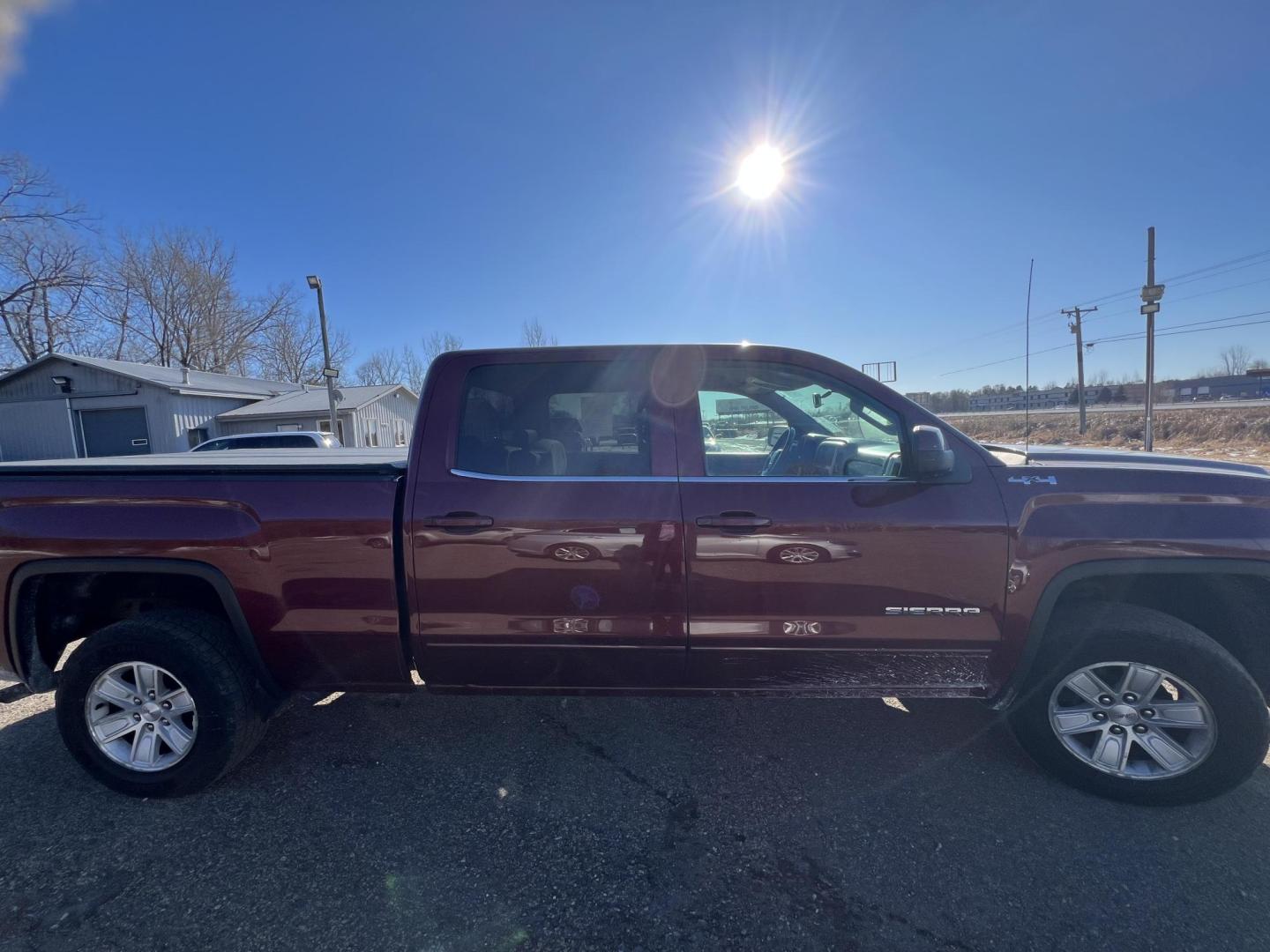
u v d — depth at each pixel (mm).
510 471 2537
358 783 2658
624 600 2441
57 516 2514
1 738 3070
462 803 2512
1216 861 2115
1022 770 2686
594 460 2580
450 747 2932
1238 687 2258
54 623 2760
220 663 2516
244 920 1931
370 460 2783
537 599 2449
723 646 2459
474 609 2465
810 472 2668
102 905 1990
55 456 21109
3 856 2221
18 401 20984
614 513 2412
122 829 2373
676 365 2584
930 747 2881
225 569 2463
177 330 36344
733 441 2787
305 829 2357
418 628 2490
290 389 28578
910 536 2363
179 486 2490
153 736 2568
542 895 2023
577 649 2480
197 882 2092
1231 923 1857
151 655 2479
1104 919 1884
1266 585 2488
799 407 2771
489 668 2545
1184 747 2363
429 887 2064
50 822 2418
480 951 1814
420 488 2465
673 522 2406
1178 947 1779
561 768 2754
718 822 2373
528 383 2668
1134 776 2402
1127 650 2363
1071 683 2451
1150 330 16875
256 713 2617
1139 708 2408
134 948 1829
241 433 23078
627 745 2941
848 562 2385
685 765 2768
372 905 1987
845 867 2125
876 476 2502
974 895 1989
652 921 1912
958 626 2412
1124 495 2373
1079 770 2465
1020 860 2139
